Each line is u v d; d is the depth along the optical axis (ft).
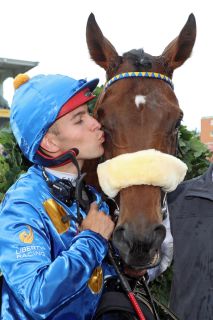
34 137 4.23
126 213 4.75
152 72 5.77
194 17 6.41
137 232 4.57
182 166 4.86
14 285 3.59
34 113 4.21
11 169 8.32
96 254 3.76
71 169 4.51
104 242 3.87
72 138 4.35
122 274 4.54
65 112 4.27
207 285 5.50
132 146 5.14
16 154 8.51
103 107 5.55
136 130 5.19
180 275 5.72
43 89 4.25
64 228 4.11
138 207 4.73
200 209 5.75
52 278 3.46
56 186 4.23
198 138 11.19
